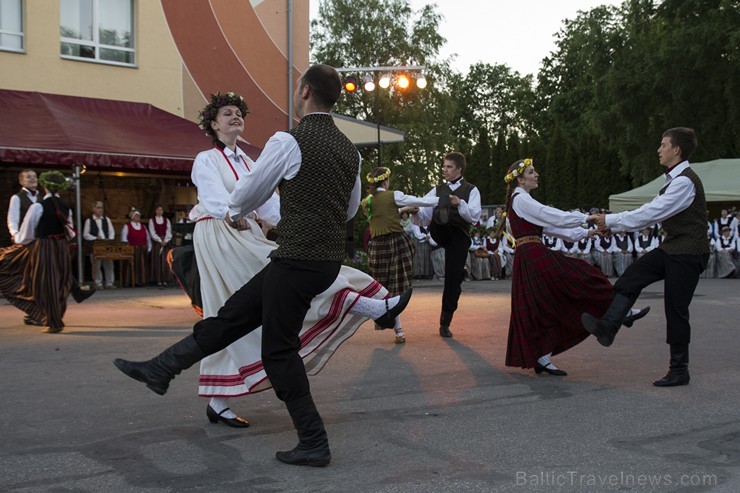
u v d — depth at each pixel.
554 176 31.27
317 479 3.10
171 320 8.57
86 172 14.36
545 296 5.18
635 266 5.06
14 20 13.73
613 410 4.30
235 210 3.31
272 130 16.59
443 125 33.56
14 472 3.19
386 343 6.76
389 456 3.43
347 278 3.79
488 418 4.11
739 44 24.11
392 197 6.96
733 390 4.84
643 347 6.58
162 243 13.61
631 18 31.02
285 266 3.24
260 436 3.75
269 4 16.45
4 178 13.54
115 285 13.60
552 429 3.89
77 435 3.76
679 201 4.89
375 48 33.00
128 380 5.14
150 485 3.03
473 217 6.88
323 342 3.68
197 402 4.48
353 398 4.59
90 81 14.39
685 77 26.41
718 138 27.12
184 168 13.38
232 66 15.99
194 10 15.48
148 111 14.74
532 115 50.56
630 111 28.08
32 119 12.83
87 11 14.46
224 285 3.87
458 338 7.08
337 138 3.34
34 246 7.45
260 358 3.73
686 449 3.54
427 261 15.56
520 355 5.25
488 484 3.05
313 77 3.33
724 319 8.62
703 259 4.98
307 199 3.23
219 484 3.04
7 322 8.32
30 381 5.11
